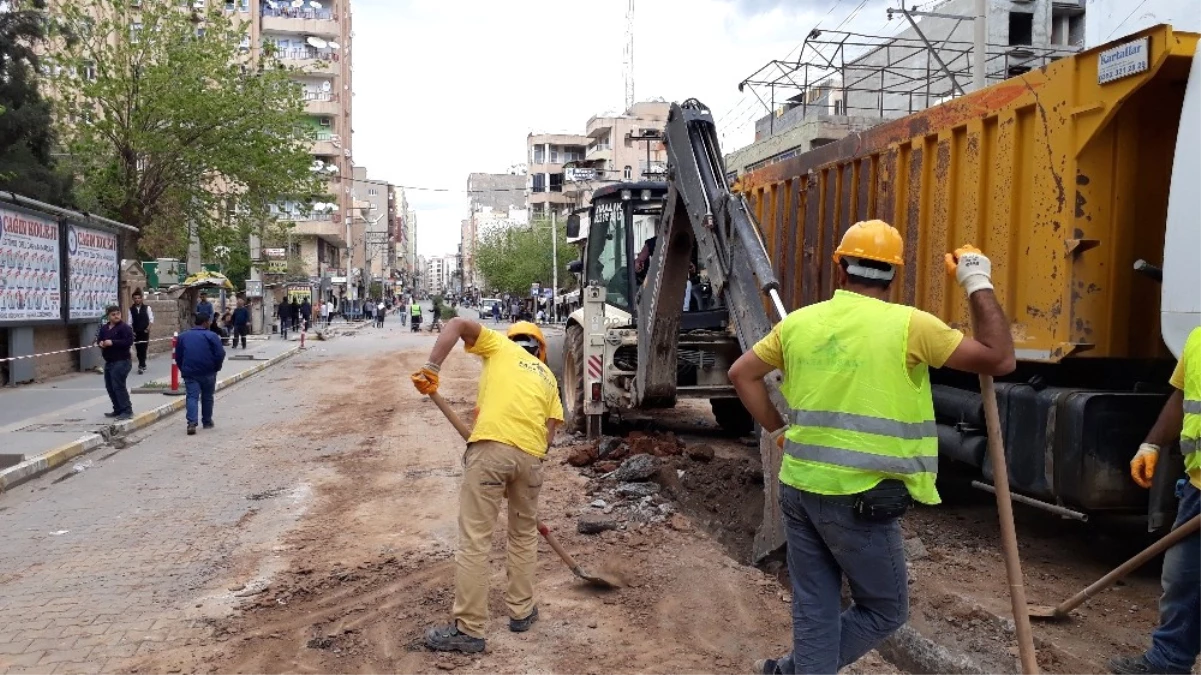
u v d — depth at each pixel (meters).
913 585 5.35
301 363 25.22
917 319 3.10
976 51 13.54
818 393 3.17
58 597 5.58
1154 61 4.74
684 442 10.32
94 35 27.59
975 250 3.07
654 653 4.56
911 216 6.85
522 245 71.75
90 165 27.09
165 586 5.78
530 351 5.36
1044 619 4.73
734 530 6.80
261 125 28.81
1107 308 5.32
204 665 4.51
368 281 93.19
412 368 22.69
